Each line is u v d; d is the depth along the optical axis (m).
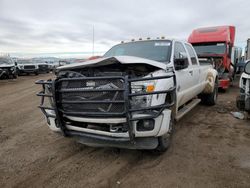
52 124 4.14
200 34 13.16
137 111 3.46
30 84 16.81
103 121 3.56
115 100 3.45
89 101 3.57
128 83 3.38
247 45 14.97
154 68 3.97
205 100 8.08
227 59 12.27
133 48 5.42
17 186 3.26
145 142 3.81
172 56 4.82
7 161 4.01
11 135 5.32
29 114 7.34
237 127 5.71
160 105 3.58
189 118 6.57
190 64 5.84
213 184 3.22
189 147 4.48
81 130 3.82
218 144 4.63
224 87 11.16
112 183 3.29
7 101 9.84
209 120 6.34
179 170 3.61
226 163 3.82
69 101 3.73
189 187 3.16
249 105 5.96
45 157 4.14
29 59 28.58
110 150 4.38
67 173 3.58
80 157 4.13
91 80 3.62
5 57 21.83
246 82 6.03
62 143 4.79
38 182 3.35
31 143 4.82
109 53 5.75
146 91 3.55
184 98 5.39
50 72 29.09
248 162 3.86
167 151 4.30
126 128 3.52
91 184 3.28
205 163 3.83
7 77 20.84
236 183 3.24
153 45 5.26
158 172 3.56
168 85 3.91
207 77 7.66
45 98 4.34
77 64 3.98
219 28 13.05
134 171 3.61
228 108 7.79
